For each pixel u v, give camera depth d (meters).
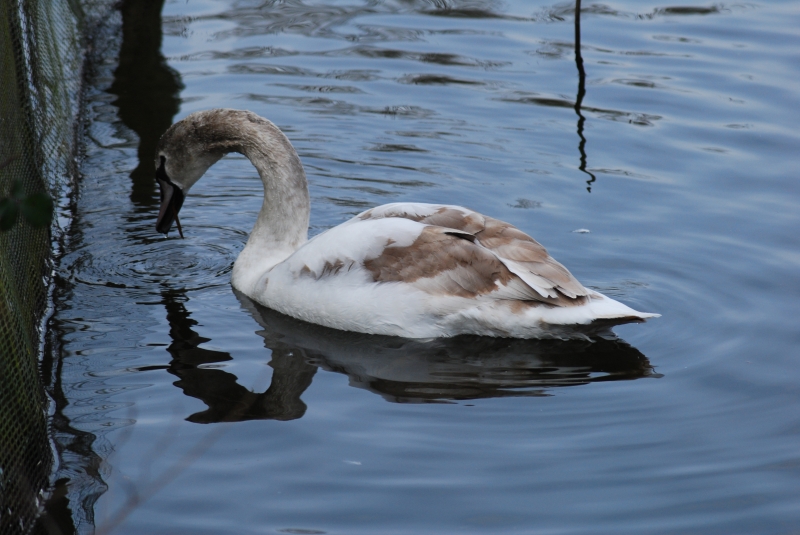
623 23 17.41
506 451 7.18
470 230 9.13
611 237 10.99
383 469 6.93
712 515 6.50
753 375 8.30
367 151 13.36
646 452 7.20
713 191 12.03
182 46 16.45
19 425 6.80
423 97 14.84
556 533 6.31
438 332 8.98
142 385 8.00
